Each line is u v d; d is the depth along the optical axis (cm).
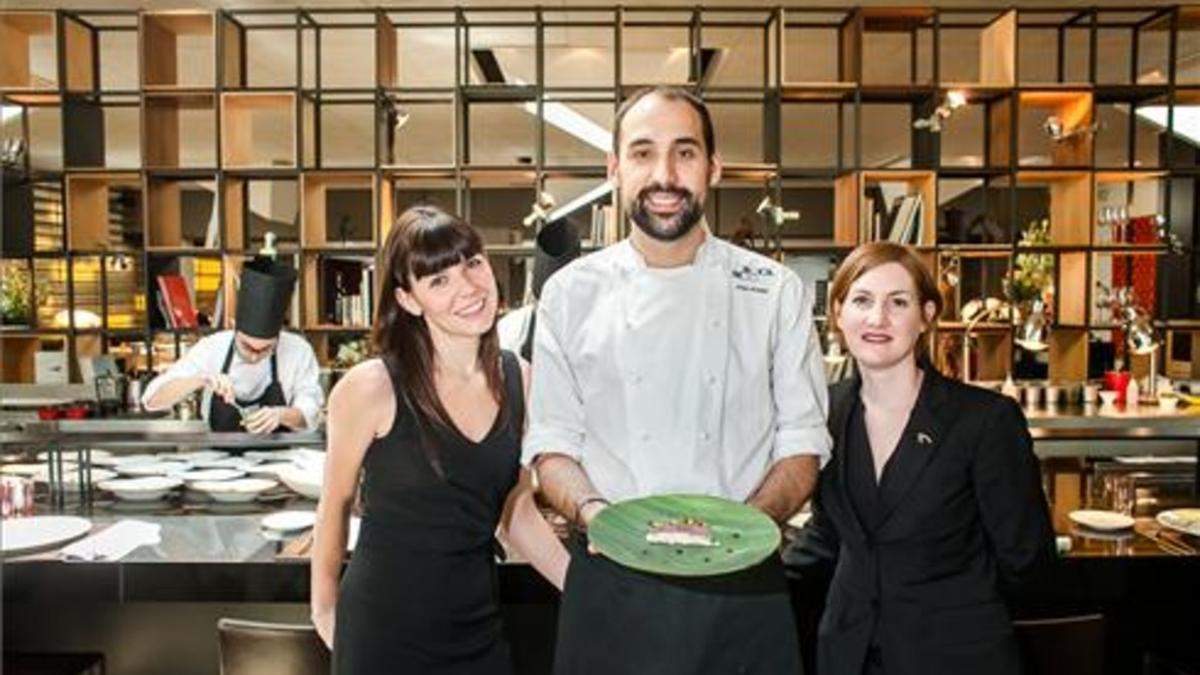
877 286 157
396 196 552
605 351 143
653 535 125
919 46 558
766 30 504
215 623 214
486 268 145
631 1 473
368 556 145
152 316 491
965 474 153
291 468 228
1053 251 489
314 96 492
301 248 490
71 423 248
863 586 156
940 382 159
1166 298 527
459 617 145
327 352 515
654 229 136
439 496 143
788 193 1042
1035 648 171
